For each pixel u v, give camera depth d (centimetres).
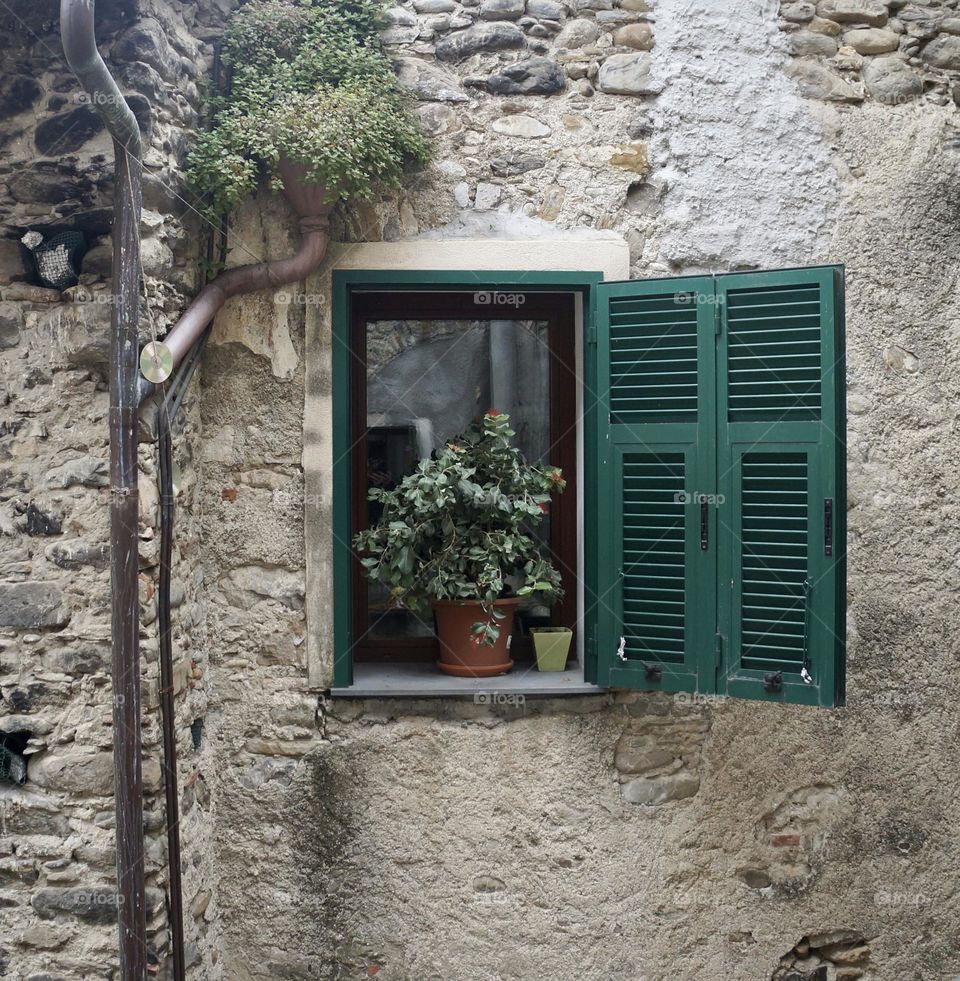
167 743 317
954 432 380
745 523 341
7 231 308
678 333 348
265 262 357
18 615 312
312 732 368
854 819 380
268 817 368
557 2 372
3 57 302
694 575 346
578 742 371
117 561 297
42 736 313
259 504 366
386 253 365
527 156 370
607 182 371
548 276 369
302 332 365
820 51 379
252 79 347
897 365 379
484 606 362
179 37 329
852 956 384
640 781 374
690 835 375
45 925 314
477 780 370
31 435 312
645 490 353
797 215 376
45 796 314
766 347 337
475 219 369
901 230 379
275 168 344
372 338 392
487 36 370
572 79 373
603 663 359
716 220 374
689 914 376
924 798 381
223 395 365
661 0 373
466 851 371
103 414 310
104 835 312
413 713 370
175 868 318
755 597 340
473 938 371
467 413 396
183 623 342
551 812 371
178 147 326
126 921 301
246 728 369
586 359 369
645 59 373
